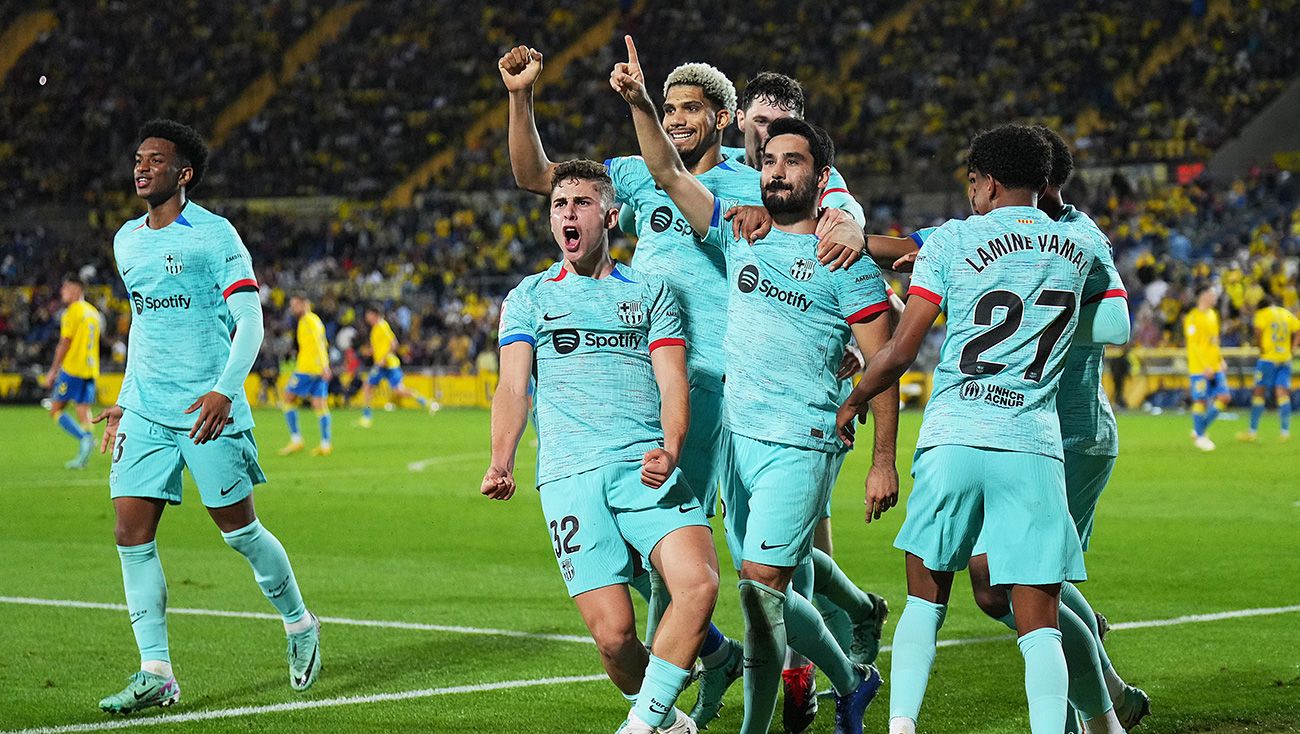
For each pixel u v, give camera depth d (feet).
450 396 102.22
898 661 14.29
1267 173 102.37
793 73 125.59
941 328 93.20
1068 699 14.67
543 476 14.82
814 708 16.92
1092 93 115.75
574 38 135.33
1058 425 14.40
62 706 17.75
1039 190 14.83
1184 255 96.63
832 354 15.62
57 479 50.52
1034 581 13.93
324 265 114.83
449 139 129.18
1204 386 58.44
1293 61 111.96
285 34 138.72
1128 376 87.71
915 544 14.51
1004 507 14.06
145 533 18.17
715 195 17.63
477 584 27.73
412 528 36.63
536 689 18.74
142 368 18.47
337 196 125.39
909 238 17.66
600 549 14.46
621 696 18.33
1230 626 22.91
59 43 139.03
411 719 17.17
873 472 15.48
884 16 128.77
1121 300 15.08
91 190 128.47
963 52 122.42
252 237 121.90
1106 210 103.86
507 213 119.03
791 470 15.30
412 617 24.12
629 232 19.13
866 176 114.83
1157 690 18.53
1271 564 29.45
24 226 126.21
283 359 97.40
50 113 134.62
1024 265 14.24
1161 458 54.54
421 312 109.29
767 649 14.97
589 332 14.76
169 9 140.97
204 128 133.69
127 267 18.52
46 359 108.78
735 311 15.84
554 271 15.19
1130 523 36.04
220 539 34.71
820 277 15.42
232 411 18.20
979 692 18.48
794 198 15.52
